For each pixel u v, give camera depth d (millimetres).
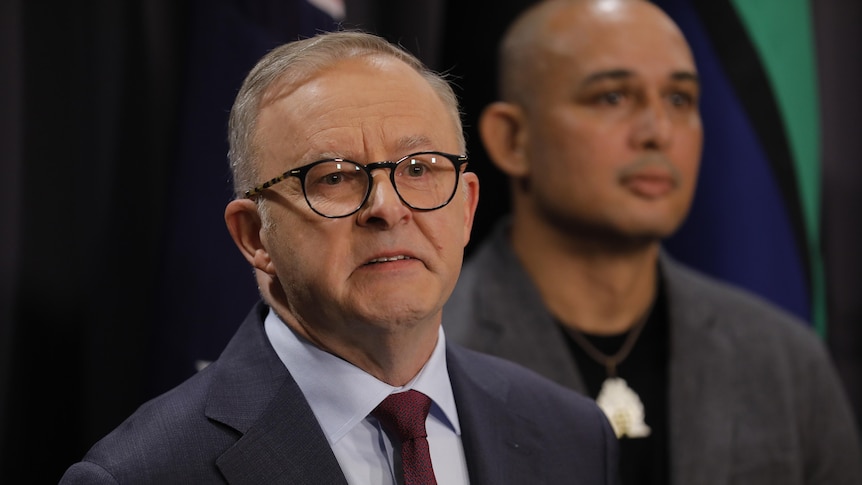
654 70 4797
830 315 6477
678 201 4844
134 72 5500
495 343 4656
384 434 2811
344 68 2707
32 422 5254
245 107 2777
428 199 2660
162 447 2631
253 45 4824
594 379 4848
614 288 4906
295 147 2635
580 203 4781
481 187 5984
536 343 4672
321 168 2605
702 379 4715
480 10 6105
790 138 5926
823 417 4898
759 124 5898
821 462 4859
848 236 6523
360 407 2777
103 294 5391
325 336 2758
